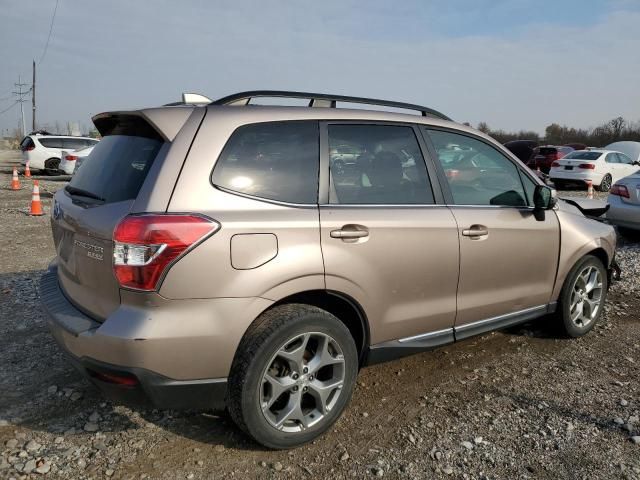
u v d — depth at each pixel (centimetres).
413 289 326
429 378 377
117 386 253
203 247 251
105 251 258
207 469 273
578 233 427
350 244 295
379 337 319
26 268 668
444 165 356
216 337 256
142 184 262
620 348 434
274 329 267
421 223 325
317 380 295
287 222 276
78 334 260
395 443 298
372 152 325
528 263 393
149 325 245
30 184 1905
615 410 335
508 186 396
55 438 296
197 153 266
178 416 321
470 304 360
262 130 288
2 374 371
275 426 279
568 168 1891
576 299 445
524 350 427
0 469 268
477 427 315
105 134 344
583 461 283
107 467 273
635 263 716
